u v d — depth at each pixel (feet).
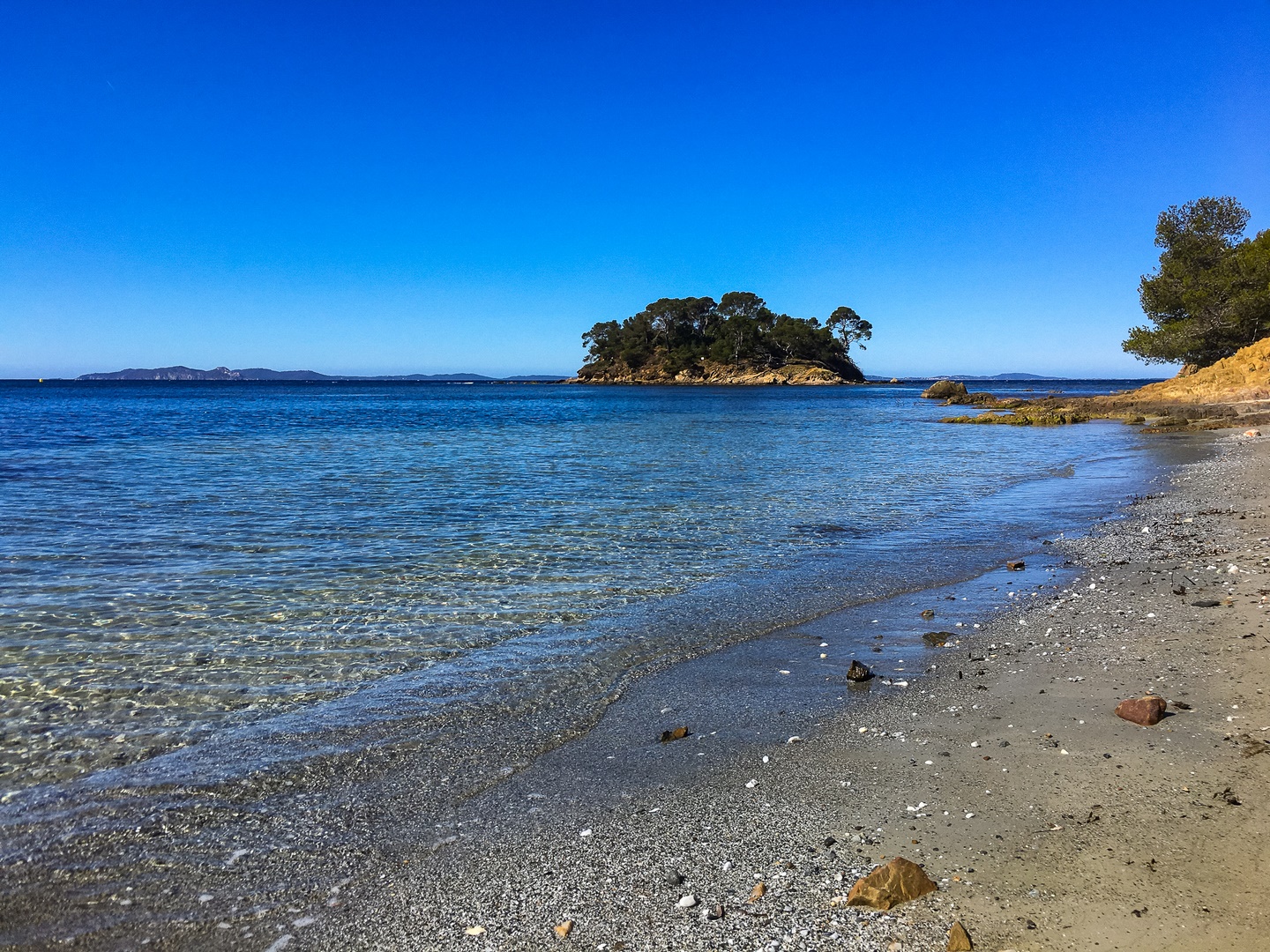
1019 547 38.86
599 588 31.24
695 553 37.68
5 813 14.69
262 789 15.64
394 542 39.78
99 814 14.67
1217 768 14.85
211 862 13.08
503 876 12.52
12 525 43.57
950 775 15.38
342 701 20.18
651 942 10.74
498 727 18.58
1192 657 21.43
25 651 23.63
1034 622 26.04
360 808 14.85
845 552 37.99
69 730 18.43
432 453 92.12
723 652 23.82
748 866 12.55
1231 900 10.77
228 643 24.57
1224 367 160.15
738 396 354.33
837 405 258.57
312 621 26.84
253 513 48.26
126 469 72.59
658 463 81.46
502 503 52.75
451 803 15.02
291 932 11.27
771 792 15.08
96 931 11.32
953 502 54.08
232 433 125.80
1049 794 14.32
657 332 593.42
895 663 22.62
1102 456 85.97
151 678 21.66
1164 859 11.93
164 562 35.09
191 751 17.37
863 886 11.42
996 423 149.59
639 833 13.73
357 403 280.72
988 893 11.36
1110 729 17.12
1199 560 33.37
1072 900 11.06
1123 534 40.68
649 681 21.54
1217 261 171.94
